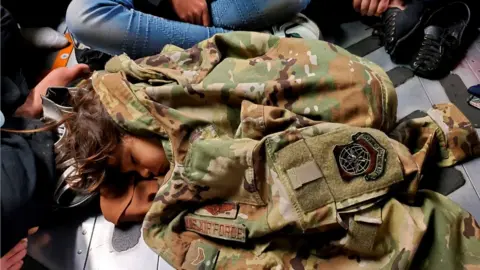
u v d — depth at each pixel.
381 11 1.12
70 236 0.96
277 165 0.75
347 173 0.74
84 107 0.86
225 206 0.81
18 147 0.83
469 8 1.05
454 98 1.03
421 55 1.06
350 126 0.76
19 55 1.12
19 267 0.83
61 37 1.28
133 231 0.94
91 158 0.83
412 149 0.92
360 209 0.73
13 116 0.90
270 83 0.82
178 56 0.93
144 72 0.90
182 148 0.82
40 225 0.97
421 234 0.72
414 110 1.03
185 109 0.86
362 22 1.21
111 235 0.95
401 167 0.74
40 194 0.84
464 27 1.05
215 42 0.92
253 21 1.07
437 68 1.05
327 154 0.74
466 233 0.76
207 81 0.85
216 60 0.89
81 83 0.96
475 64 1.08
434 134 0.90
